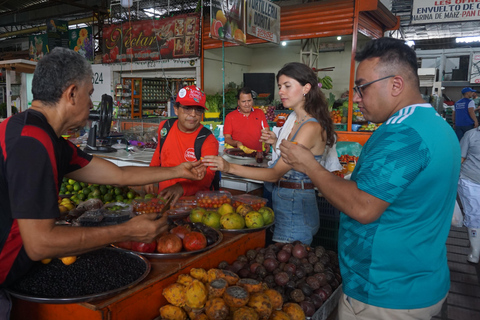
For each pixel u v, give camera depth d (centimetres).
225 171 213
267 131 266
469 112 895
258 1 499
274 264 190
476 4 747
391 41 113
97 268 135
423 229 111
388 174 102
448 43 2020
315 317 165
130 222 123
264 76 898
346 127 663
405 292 112
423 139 102
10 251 116
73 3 1155
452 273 346
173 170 196
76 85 118
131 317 127
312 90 215
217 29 409
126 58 922
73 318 123
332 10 666
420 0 785
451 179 110
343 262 126
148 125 511
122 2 620
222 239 178
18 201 102
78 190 258
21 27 1828
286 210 230
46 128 112
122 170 171
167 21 851
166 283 142
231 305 133
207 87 877
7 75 652
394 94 113
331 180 113
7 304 120
